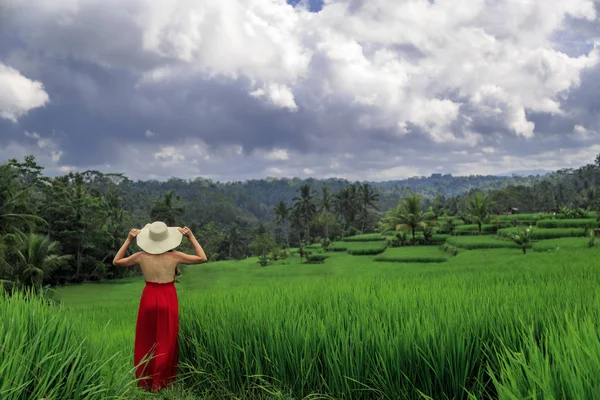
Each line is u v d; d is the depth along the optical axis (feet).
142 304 16.62
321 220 461.78
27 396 9.64
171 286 16.94
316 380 14.84
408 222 273.54
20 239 129.18
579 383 7.48
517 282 31.68
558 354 8.61
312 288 25.43
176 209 318.45
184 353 17.76
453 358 12.94
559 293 20.36
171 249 17.08
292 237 497.05
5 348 9.66
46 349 10.40
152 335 16.55
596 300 16.55
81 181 272.10
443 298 19.29
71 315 12.64
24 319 11.35
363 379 13.85
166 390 15.81
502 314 15.01
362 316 15.83
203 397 16.02
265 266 252.42
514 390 7.95
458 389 12.73
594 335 9.44
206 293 25.17
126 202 514.68
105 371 11.82
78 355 10.38
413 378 13.12
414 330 14.02
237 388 16.08
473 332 13.66
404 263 185.68
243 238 451.94
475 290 22.59
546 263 76.84
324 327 15.51
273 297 21.44
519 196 506.89
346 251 306.35
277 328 15.87
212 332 17.28
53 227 214.48
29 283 120.57
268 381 15.64
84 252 219.20
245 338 16.51
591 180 602.03
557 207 276.21
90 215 222.48
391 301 18.52
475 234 273.33
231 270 225.56
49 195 219.41
